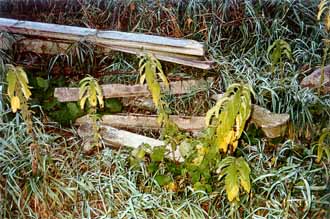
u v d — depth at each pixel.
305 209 3.78
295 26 5.22
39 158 3.89
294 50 5.00
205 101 4.52
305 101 4.38
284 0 5.23
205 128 4.11
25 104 3.70
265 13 5.21
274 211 3.77
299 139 4.26
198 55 4.46
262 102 4.42
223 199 3.86
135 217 3.74
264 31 5.09
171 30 5.02
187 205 3.82
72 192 3.90
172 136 4.04
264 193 3.90
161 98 4.30
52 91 4.55
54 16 5.18
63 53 4.77
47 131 4.36
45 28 4.70
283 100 4.43
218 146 3.60
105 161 4.13
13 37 4.77
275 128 4.20
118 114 4.45
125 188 3.94
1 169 3.93
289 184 3.90
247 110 3.41
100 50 4.78
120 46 4.63
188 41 4.47
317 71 4.64
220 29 5.09
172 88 4.55
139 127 4.42
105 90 4.47
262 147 4.19
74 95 4.48
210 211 3.82
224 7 5.13
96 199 3.92
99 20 5.14
